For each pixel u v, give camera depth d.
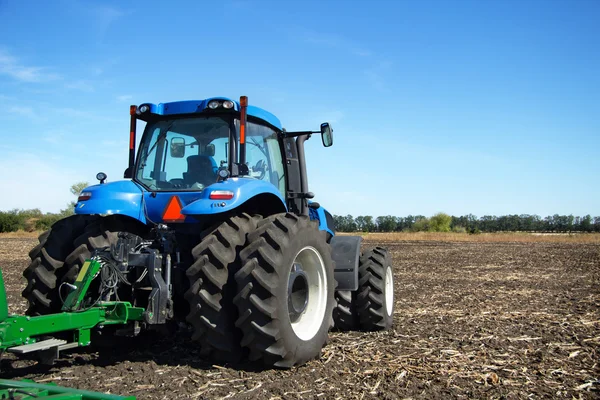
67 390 2.71
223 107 4.71
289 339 4.22
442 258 21.42
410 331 6.28
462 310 7.99
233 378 4.09
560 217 107.06
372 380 4.14
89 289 4.29
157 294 4.16
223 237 4.21
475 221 110.06
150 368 4.34
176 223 4.78
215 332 4.13
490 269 16.06
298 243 4.40
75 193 47.00
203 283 4.14
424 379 4.22
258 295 4.10
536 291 10.52
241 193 4.28
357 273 5.96
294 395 3.73
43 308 4.50
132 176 5.08
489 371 4.48
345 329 6.34
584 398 3.83
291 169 5.84
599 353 5.18
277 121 5.63
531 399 3.79
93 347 4.97
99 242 4.60
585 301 9.02
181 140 5.01
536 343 5.62
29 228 51.81
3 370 4.27
